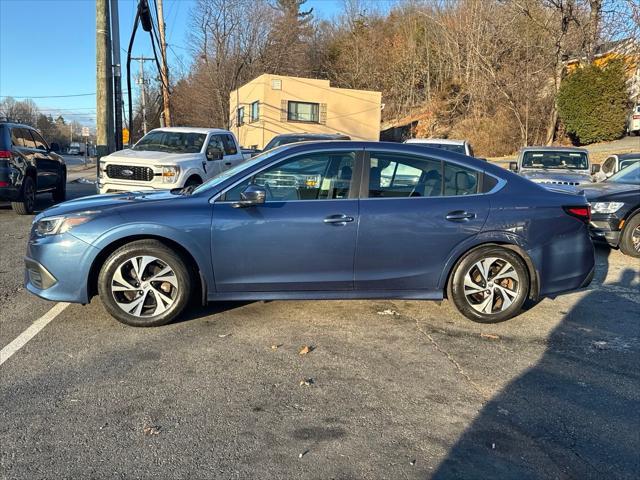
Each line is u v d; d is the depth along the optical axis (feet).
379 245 14.80
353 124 104.58
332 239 14.66
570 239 15.70
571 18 78.28
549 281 15.66
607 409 11.00
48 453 9.15
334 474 8.72
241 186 14.92
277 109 98.58
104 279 14.44
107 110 40.57
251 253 14.58
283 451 9.34
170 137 35.19
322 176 15.10
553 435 10.01
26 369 12.31
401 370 12.62
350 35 165.89
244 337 14.40
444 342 14.39
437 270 15.19
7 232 29.40
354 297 15.24
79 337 14.23
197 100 158.30
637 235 25.76
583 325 15.98
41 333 14.47
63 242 14.23
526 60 89.30
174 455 9.16
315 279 14.90
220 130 38.27
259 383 11.83
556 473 8.87
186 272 14.71
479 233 15.11
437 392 11.58
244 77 147.13
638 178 29.43
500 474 8.80
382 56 154.61
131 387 11.54
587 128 81.92
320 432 9.95
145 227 14.20
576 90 81.56
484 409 10.90
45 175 38.40
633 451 9.54
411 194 15.20
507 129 92.94
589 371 12.79
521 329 15.51
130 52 58.90
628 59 81.56
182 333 14.58
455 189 15.43
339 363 12.92
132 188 30.48
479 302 15.67
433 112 123.85
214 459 9.07
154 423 10.16
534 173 38.93
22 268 21.66
